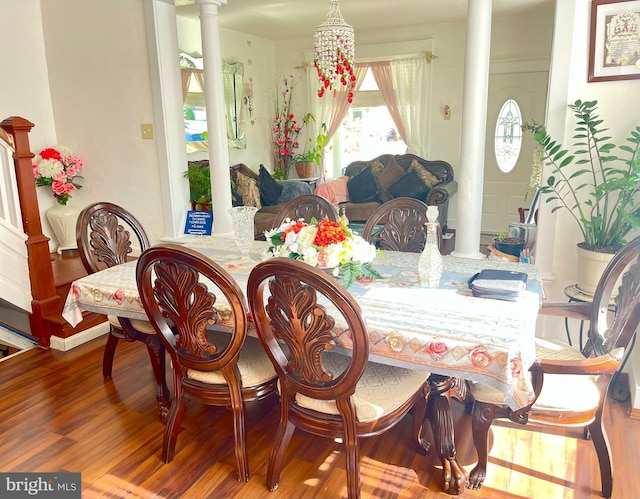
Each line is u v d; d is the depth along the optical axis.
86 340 3.25
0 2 4.01
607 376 1.78
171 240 4.11
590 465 2.02
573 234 2.88
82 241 2.52
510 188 6.40
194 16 5.70
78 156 4.42
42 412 2.45
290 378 1.73
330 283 1.43
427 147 6.76
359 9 5.45
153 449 2.17
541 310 2.12
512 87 6.15
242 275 2.23
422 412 2.05
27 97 4.27
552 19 5.79
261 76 7.23
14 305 3.14
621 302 1.89
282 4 5.12
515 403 1.52
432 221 2.00
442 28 6.36
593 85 2.69
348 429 1.68
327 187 6.21
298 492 1.90
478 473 1.88
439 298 1.90
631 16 2.54
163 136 3.98
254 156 7.22
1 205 3.04
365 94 7.09
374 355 1.70
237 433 1.93
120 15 3.90
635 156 2.47
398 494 1.88
